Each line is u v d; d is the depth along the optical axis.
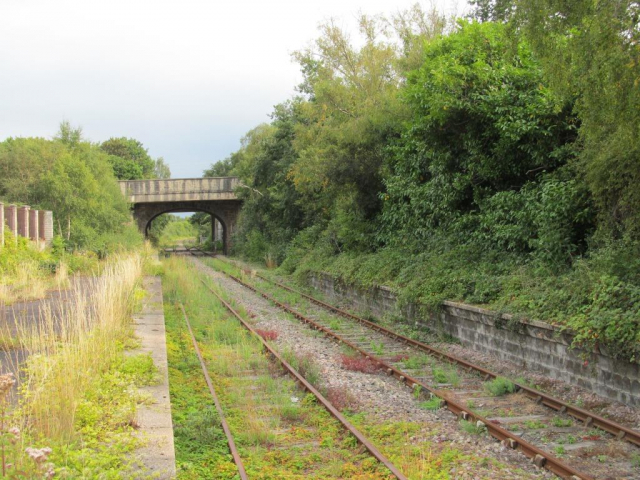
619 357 8.40
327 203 29.33
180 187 58.66
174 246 91.19
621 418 7.77
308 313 18.91
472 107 14.47
